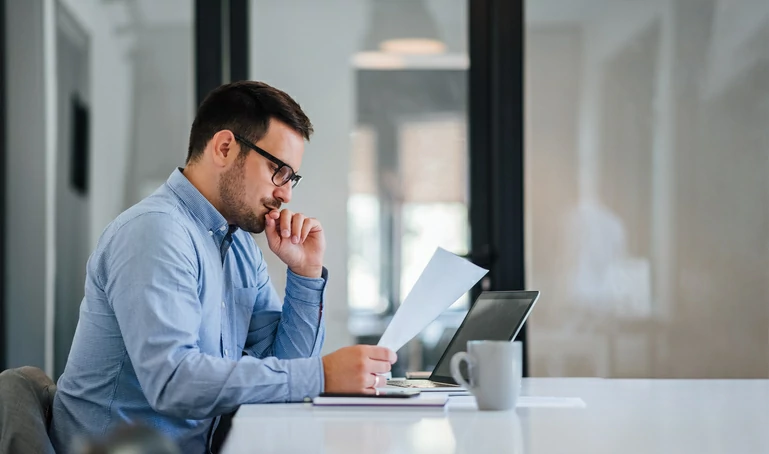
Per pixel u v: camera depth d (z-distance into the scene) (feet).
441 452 3.07
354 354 4.70
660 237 10.34
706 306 10.32
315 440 3.35
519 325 5.06
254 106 5.63
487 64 10.53
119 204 10.40
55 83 10.35
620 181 10.38
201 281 5.36
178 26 10.41
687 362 10.32
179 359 4.69
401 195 10.59
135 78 10.40
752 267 10.28
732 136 10.28
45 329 10.28
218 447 6.03
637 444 3.25
